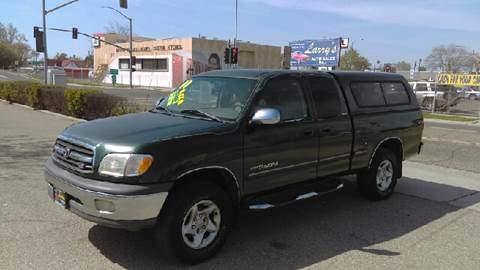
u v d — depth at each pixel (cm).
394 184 699
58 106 1738
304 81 555
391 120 668
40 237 491
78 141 435
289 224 564
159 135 425
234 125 468
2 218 546
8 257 440
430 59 8300
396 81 709
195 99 541
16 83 2114
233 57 3531
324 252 481
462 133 1652
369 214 614
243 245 493
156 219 411
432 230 560
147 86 6084
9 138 1126
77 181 420
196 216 441
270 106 506
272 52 6681
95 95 1523
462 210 647
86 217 420
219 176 468
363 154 627
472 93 4516
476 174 905
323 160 566
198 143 435
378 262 460
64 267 423
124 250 464
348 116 598
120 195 395
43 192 657
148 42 6391
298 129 527
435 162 1029
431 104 2900
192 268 434
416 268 448
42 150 977
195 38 5750
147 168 403
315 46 5359
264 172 496
